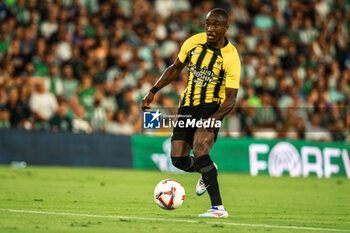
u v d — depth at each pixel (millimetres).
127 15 68750
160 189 23094
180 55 23891
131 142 54906
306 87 69875
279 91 66000
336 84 72500
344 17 82688
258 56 70062
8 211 22703
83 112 54656
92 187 37000
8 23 59969
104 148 53969
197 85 23297
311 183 48312
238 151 57031
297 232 19312
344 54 80062
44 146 52000
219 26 22531
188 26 71562
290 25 76500
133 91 58000
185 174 52188
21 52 57406
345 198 35875
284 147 57875
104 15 65875
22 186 35438
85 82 55375
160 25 69125
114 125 55844
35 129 51781
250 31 72812
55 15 60906
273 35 74688
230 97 22750
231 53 23078
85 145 53406
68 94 56094
